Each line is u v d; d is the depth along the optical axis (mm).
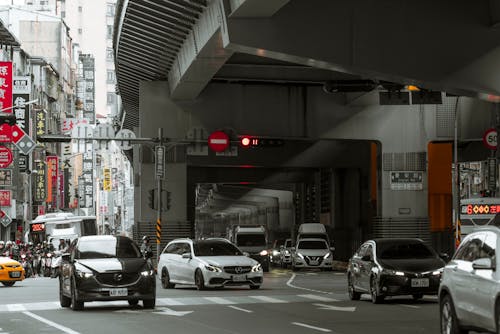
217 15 34875
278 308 27156
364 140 61562
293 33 32594
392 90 52188
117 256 27578
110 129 55406
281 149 75438
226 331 20156
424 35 33062
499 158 52406
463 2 33250
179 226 61438
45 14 143375
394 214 60812
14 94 81375
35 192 111938
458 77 33188
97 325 21875
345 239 80375
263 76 58125
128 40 52094
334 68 33969
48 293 36781
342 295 33531
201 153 60375
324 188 85500
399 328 20750
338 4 32719
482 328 15242
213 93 60062
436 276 27922
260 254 64438
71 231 74625
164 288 38875
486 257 15344
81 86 173250
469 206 49594
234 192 119688
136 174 79312
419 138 61062
